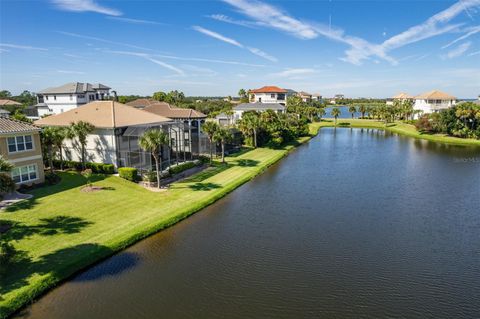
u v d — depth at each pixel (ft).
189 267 72.08
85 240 78.84
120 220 91.66
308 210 109.81
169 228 92.32
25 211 93.09
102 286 64.18
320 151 232.73
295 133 289.12
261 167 170.09
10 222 85.46
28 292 59.00
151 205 104.73
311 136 318.86
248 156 198.08
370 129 391.45
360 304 60.59
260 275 69.51
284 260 76.23
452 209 111.65
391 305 60.49
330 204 116.06
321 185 140.56
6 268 64.08
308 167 177.58
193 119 219.61
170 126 158.81
